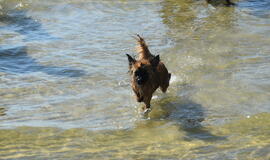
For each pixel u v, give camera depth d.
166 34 18.48
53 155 9.58
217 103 12.30
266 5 22.61
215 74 14.28
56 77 14.48
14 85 13.81
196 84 13.66
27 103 12.57
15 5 23.05
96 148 9.93
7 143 10.20
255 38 17.53
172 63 15.35
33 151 9.80
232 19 20.33
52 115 11.80
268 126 10.72
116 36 18.47
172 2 23.67
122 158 9.37
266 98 12.35
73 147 9.99
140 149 9.80
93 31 19.20
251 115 11.39
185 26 19.53
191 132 10.65
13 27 19.94
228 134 10.42
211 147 9.74
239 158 9.10
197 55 15.99
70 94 13.17
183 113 11.85
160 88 13.08
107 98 12.87
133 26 19.77
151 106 12.38
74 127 11.07
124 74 14.61
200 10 22.02
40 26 20.06
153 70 11.62
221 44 17.03
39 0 23.75
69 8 22.61
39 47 17.30
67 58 16.14
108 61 15.77
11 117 11.67
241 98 12.47
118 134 10.69
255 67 14.60
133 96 12.97
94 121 11.45
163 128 10.96
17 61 15.91
